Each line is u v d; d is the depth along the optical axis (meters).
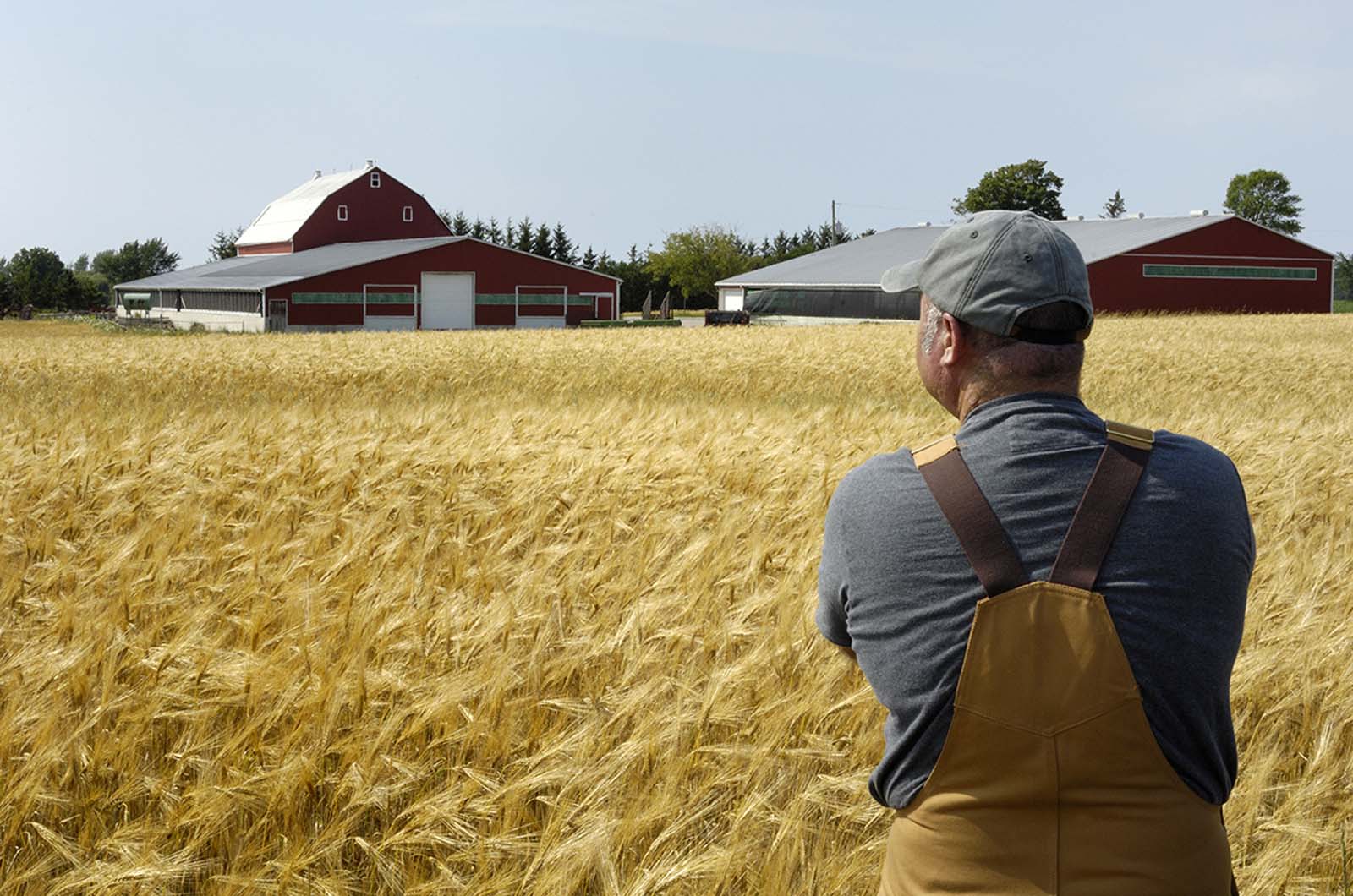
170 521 6.61
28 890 3.46
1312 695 4.47
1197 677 2.11
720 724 4.16
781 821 3.71
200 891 3.57
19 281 101.06
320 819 3.83
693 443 9.92
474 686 4.20
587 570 5.87
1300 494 8.20
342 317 62.91
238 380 22.91
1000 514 2.16
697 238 108.94
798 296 73.62
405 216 89.94
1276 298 71.06
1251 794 3.82
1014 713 2.11
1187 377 23.80
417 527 6.82
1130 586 2.10
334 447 8.93
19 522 6.90
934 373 2.40
